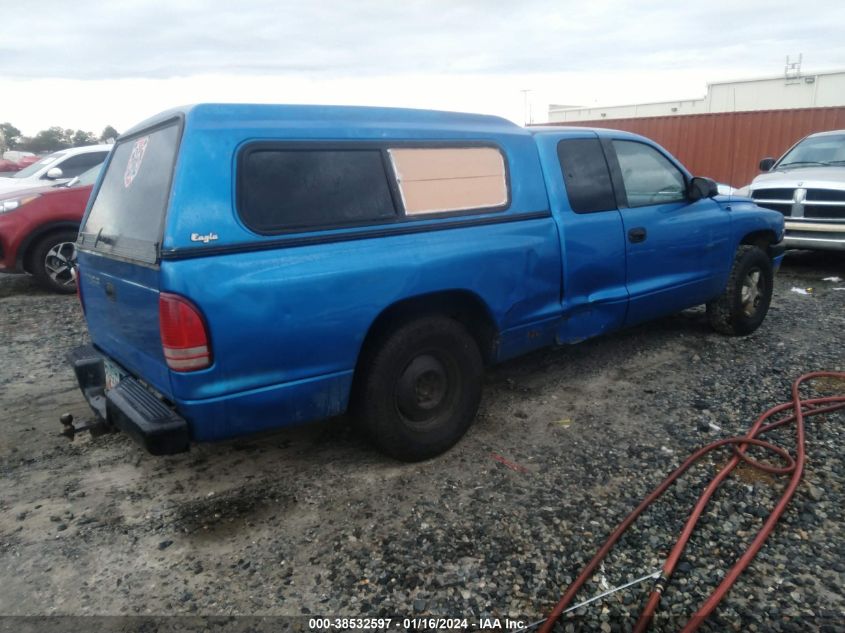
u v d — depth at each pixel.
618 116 31.00
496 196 3.71
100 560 2.80
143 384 3.14
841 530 2.85
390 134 3.31
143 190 3.01
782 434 3.73
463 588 2.57
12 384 4.88
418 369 3.39
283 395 2.95
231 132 2.80
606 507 3.09
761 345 5.39
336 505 3.16
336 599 2.53
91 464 3.64
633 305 4.57
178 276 2.60
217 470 3.54
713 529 2.89
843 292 7.34
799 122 14.16
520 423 4.03
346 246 3.05
